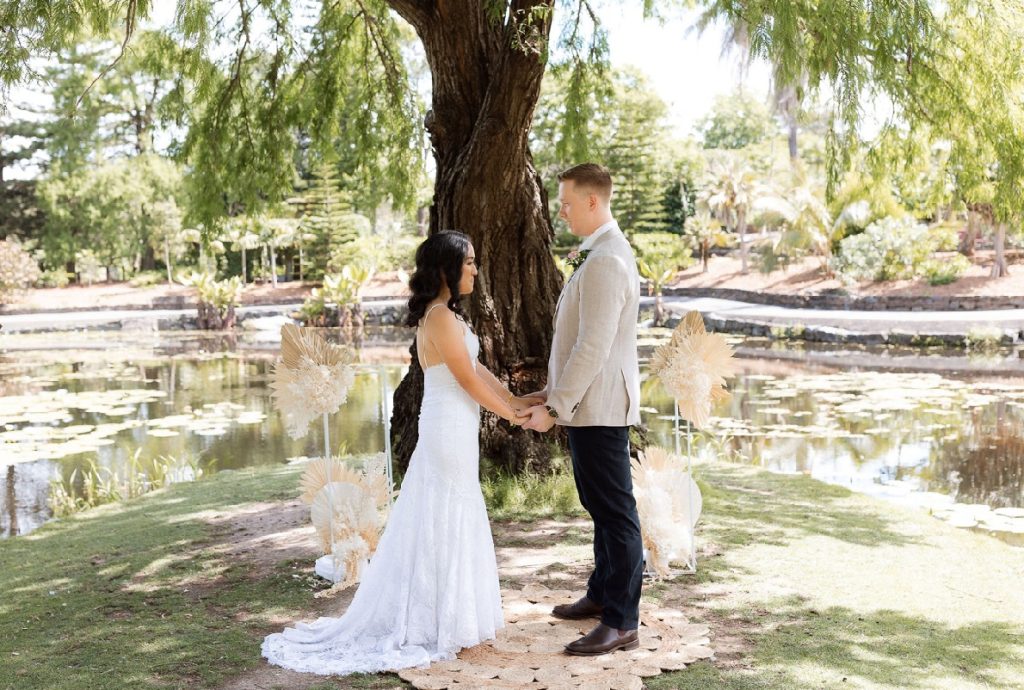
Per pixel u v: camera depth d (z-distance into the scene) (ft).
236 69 23.82
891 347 60.80
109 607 11.62
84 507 22.89
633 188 109.50
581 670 9.06
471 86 17.51
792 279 93.71
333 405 12.00
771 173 109.40
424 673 9.05
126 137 117.60
